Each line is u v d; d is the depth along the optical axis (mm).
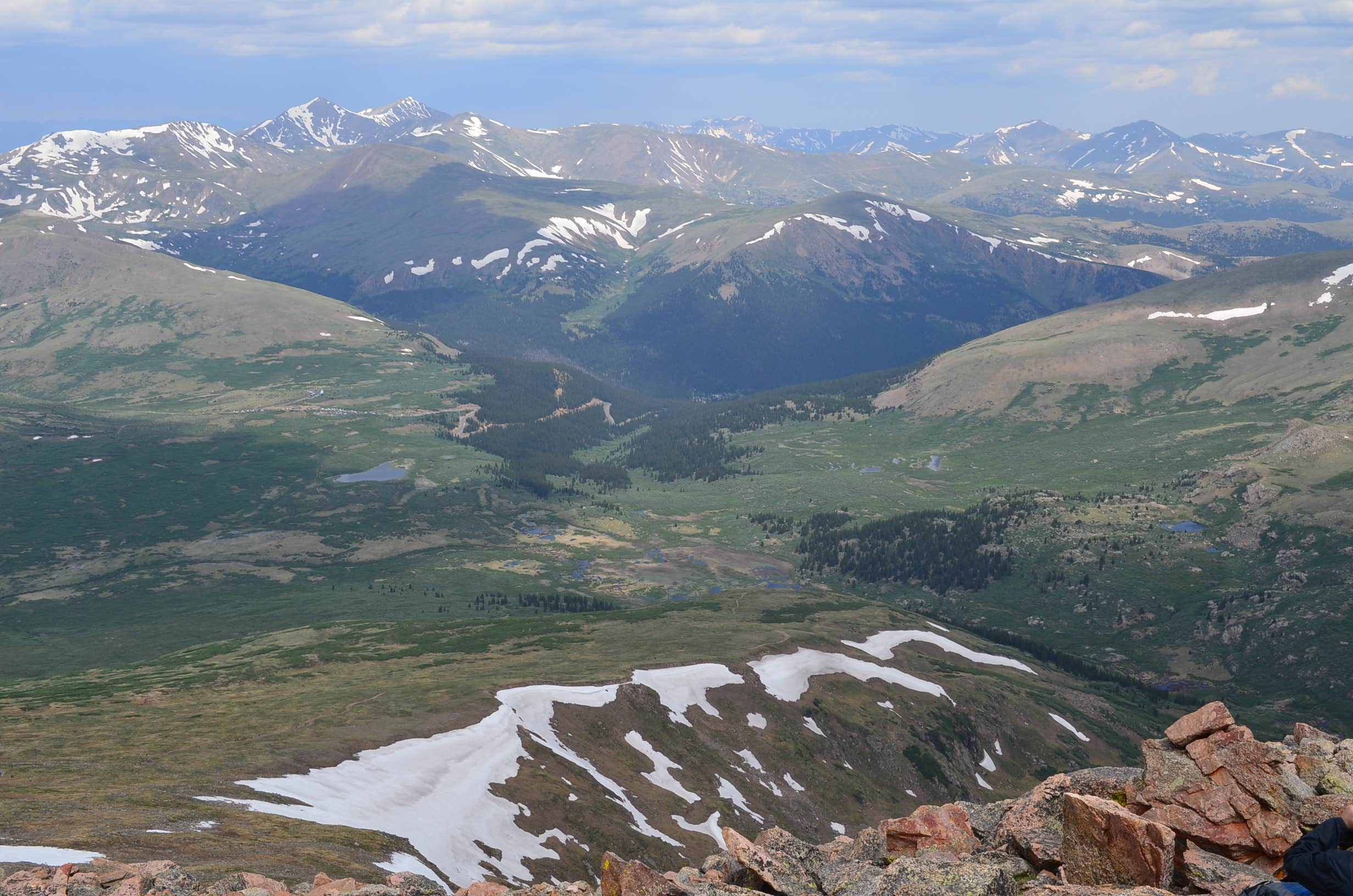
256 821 57125
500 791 84188
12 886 24438
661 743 113875
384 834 63719
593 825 84562
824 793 118438
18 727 98000
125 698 125188
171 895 24500
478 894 24391
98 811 52156
